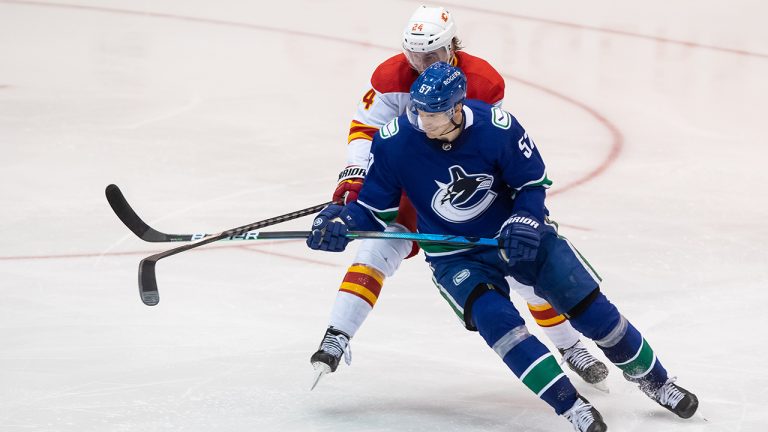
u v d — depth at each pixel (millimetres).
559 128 27812
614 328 11648
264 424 12016
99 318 15352
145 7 40969
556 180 23344
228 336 14820
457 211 11719
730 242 19438
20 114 27641
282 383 13242
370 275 12688
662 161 25047
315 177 23219
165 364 13781
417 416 12320
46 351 14102
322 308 16000
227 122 27625
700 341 14781
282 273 17469
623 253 18688
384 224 12086
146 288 12227
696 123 28484
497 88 13148
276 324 15320
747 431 11914
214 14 40094
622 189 22781
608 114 29219
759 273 17766
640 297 16562
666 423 12180
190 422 12031
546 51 35875
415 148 11398
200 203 21188
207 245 18750
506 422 12203
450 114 10852
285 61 34250
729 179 23766
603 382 13234
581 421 11008
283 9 41062
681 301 16406
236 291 16609
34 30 37250
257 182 22734
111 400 12602
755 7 42000
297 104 29625
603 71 33656
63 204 20844
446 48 12648
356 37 37375
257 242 18969
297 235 12258
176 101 29500
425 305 16219
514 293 16875
